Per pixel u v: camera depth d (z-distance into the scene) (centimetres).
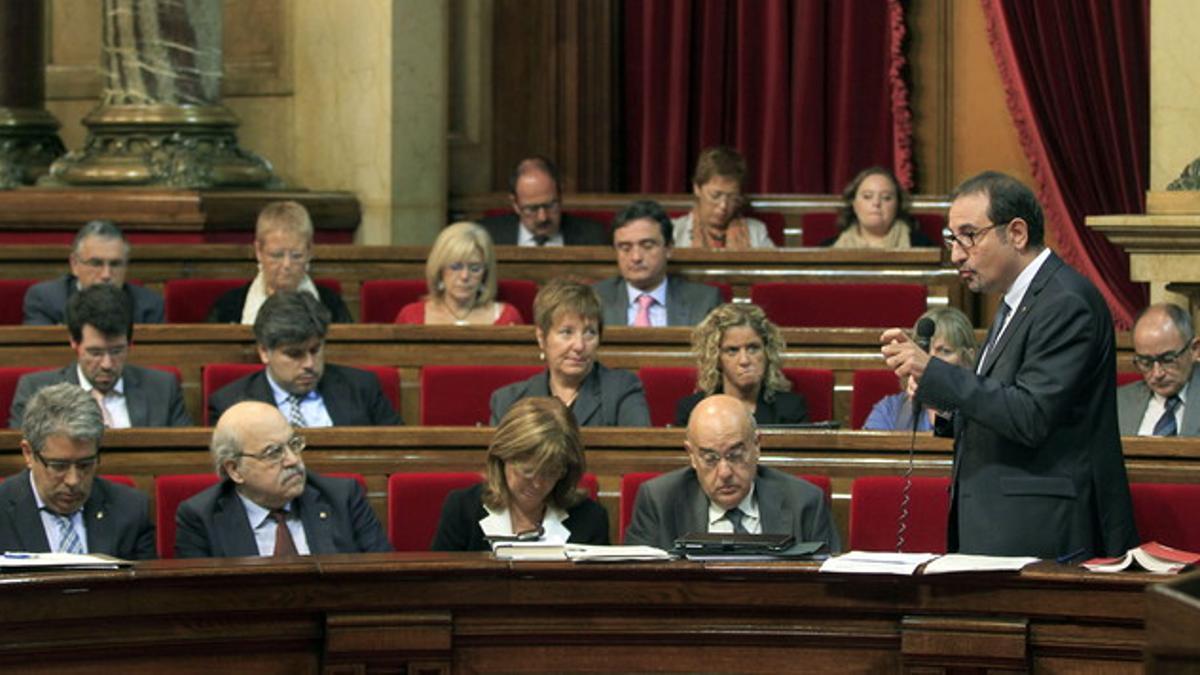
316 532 1625
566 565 1384
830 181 3425
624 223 2405
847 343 2211
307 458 1817
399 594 1382
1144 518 1628
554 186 2855
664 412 2103
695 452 1574
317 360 1995
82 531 1611
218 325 2236
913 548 1675
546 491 1578
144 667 1349
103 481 1641
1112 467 1415
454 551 1599
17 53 3200
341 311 2462
